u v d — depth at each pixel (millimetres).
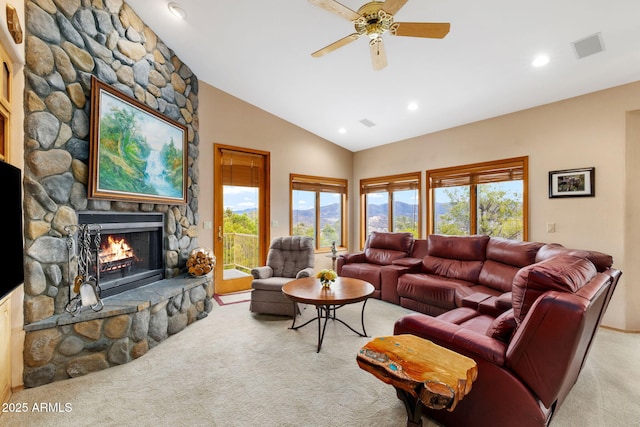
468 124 4445
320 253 5836
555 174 3525
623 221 3061
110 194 2613
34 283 2066
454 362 1406
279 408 1813
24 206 2020
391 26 2078
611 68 2869
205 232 4340
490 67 3107
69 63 2311
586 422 1702
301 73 3742
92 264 2598
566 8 2260
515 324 1578
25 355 2004
